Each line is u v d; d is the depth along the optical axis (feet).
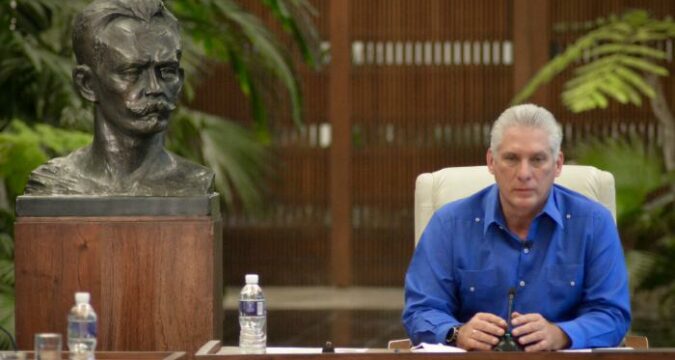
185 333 24.43
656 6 65.10
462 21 67.15
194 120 50.88
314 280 68.18
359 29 67.51
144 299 24.44
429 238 25.04
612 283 24.26
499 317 23.00
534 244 24.48
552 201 24.44
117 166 24.94
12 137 39.09
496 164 23.71
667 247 54.03
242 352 21.61
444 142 67.56
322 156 67.82
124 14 24.89
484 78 67.21
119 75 24.63
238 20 47.37
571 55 57.26
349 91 67.67
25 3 45.44
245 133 54.13
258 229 67.97
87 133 43.27
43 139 39.63
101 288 24.41
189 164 25.30
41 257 24.44
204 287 24.40
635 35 56.95
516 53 66.54
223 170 52.34
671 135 60.90
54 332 24.47
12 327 36.29
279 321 57.21
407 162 67.82
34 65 42.65
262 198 67.41
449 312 24.81
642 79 58.80
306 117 67.67
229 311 60.39
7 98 44.98
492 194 24.73
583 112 65.62
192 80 50.83
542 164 23.38
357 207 68.08
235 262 68.08
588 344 23.13
